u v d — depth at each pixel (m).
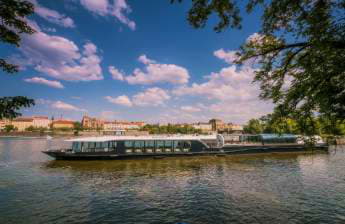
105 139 36.66
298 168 31.41
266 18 7.07
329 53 5.84
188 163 35.56
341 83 6.34
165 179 24.81
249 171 29.27
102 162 35.09
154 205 16.98
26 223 13.83
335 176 25.95
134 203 17.38
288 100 7.61
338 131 7.48
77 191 20.20
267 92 8.44
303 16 6.15
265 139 49.53
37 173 27.48
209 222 14.24
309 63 6.55
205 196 19.02
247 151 45.44
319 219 14.52
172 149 40.28
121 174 27.22
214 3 6.52
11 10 6.29
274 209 16.16
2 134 159.50
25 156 42.62
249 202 17.56
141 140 38.72
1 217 14.62
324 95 6.42
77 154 35.25
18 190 20.36
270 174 27.39
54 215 15.07
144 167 31.80
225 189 20.98
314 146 8.40
